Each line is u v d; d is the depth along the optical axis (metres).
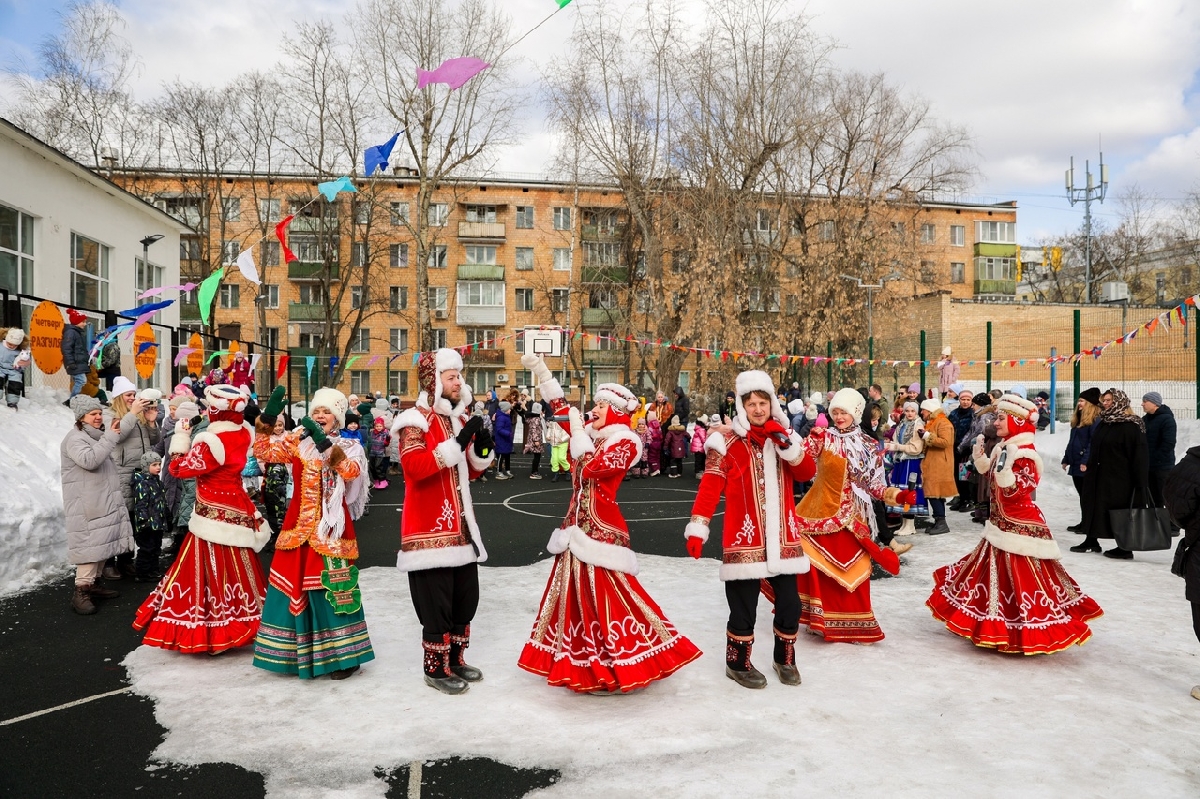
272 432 5.26
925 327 30.91
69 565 8.32
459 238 48.34
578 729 4.20
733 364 30.25
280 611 4.97
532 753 3.92
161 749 4.01
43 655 5.52
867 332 32.41
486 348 48.78
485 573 8.12
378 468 15.44
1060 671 5.13
